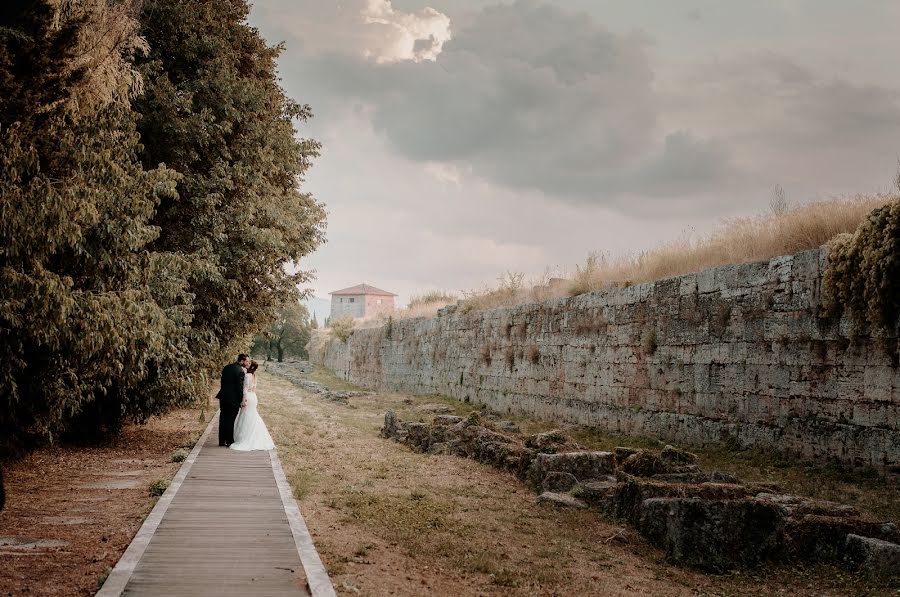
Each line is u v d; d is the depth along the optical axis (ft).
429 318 130.82
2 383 34.96
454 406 103.19
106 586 20.66
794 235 53.21
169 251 56.54
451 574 26.43
